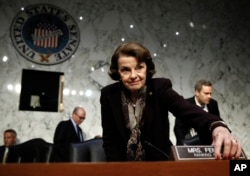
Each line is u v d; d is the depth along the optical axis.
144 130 1.07
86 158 1.93
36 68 4.72
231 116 5.45
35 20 4.82
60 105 4.71
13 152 2.30
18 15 4.76
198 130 0.87
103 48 5.04
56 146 2.20
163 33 5.38
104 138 1.15
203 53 5.52
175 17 5.50
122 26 5.20
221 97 5.46
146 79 1.08
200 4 5.70
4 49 4.63
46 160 2.16
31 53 4.72
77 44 4.93
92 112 4.80
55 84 4.76
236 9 5.90
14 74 4.62
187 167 0.59
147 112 1.06
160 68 5.22
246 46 5.82
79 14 5.04
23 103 4.59
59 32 4.89
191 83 5.33
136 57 0.96
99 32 5.07
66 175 0.53
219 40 5.67
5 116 4.48
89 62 4.94
